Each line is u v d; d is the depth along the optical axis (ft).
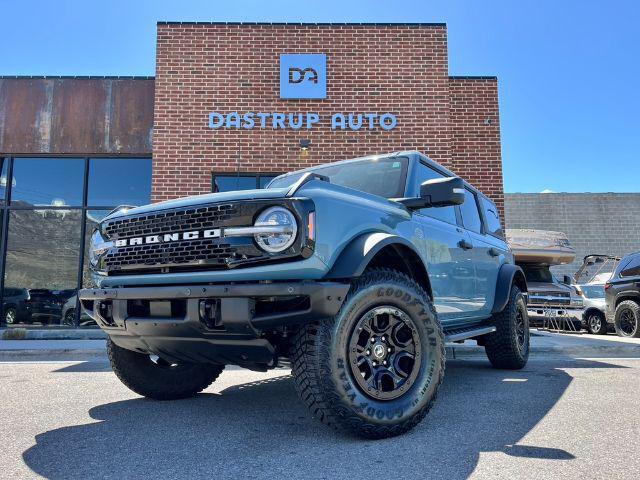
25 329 32.50
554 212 76.74
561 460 8.76
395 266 11.60
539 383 16.62
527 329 20.65
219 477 7.98
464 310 15.21
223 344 9.52
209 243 9.55
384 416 9.54
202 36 34.83
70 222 36.47
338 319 9.18
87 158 36.78
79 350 25.11
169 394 13.70
